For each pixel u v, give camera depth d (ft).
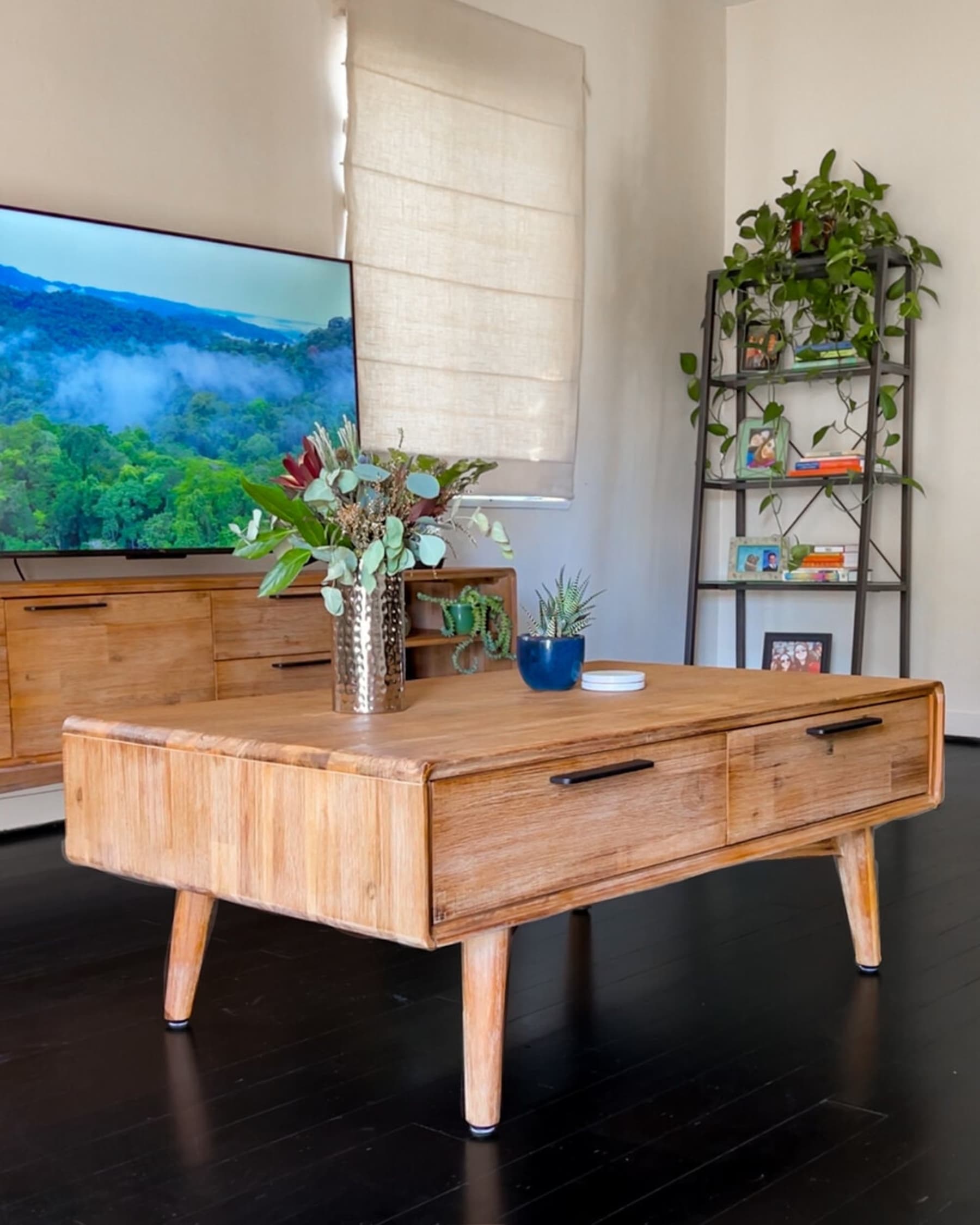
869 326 14.38
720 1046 6.00
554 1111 5.31
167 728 5.64
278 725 5.69
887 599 16.08
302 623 11.03
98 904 8.75
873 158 15.99
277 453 11.67
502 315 14.24
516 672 7.84
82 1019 6.51
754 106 17.03
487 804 4.83
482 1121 5.08
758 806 6.07
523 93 14.35
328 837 4.90
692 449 17.07
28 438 10.01
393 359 13.15
